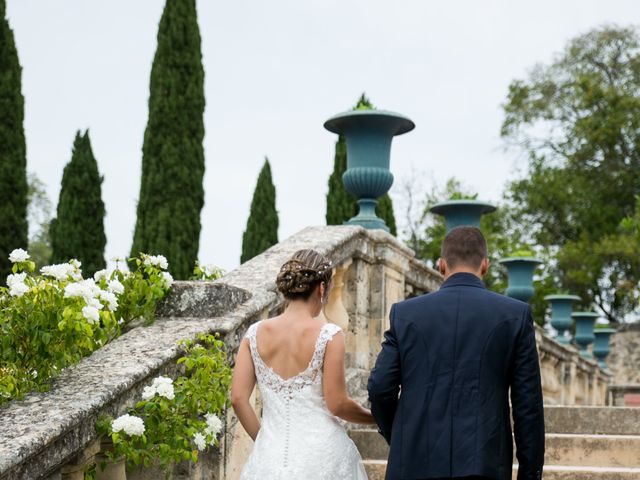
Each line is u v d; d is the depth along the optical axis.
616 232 32.53
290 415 3.15
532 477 3.02
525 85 34.72
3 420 3.11
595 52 34.12
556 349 14.94
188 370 4.14
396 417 3.06
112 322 4.14
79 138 17.72
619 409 6.37
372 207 7.42
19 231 14.40
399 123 7.30
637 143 32.19
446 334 3.06
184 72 15.84
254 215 20.69
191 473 4.28
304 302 3.27
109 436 3.62
